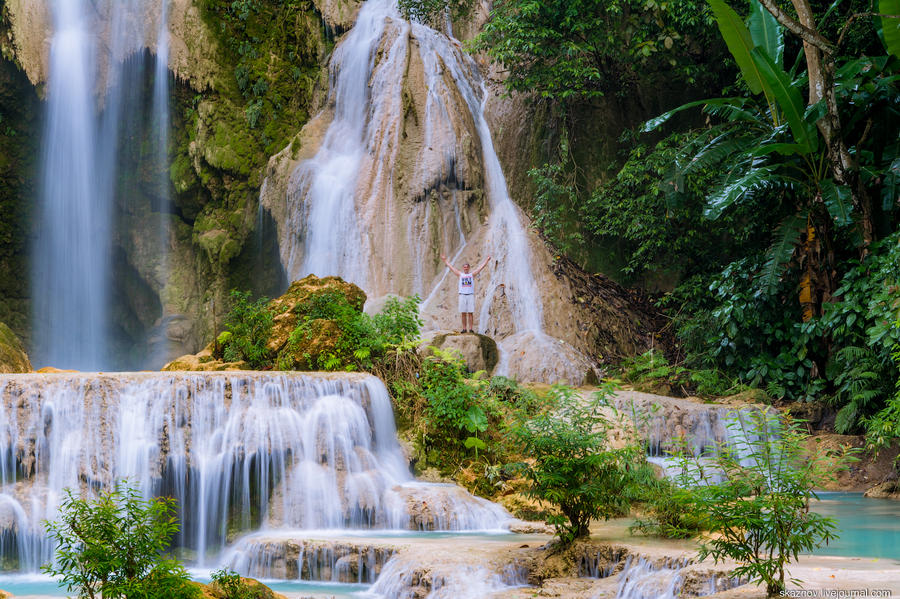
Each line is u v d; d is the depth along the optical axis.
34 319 26.30
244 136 25.03
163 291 26.08
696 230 22.09
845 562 6.98
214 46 25.27
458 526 10.64
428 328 20.06
